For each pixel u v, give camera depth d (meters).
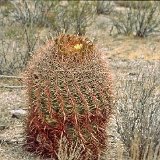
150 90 4.19
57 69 3.42
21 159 3.79
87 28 7.83
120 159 3.67
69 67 3.42
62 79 3.42
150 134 3.81
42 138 3.67
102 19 8.49
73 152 3.52
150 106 4.07
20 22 7.70
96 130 3.61
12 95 5.10
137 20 7.67
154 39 7.45
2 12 7.99
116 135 4.18
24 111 4.60
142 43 7.19
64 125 3.54
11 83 5.41
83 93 3.45
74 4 8.15
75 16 7.54
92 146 3.64
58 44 3.49
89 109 3.48
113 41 7.20
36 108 3.55
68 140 3.59
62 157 3.55
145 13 7.93
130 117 4.00
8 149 3.96
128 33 7.61
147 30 7.55
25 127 3.89
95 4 8.91
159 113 3.93
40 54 3.56
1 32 6.77
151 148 3.63
